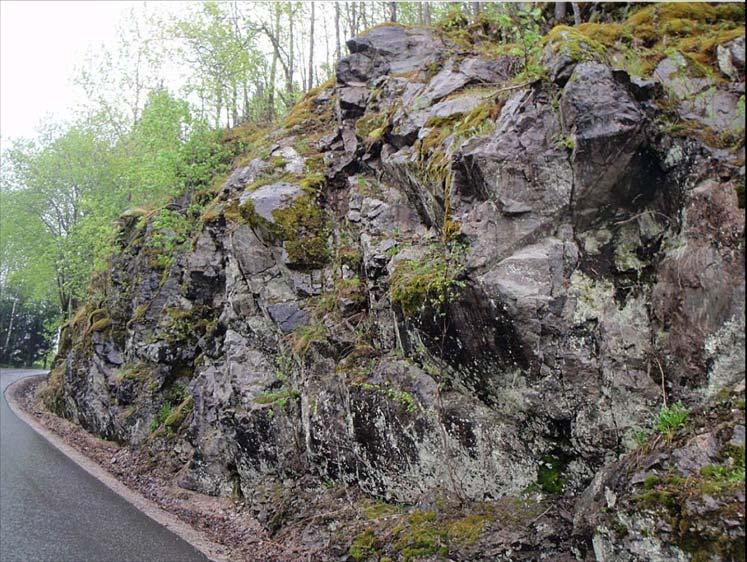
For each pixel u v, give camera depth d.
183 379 13.11
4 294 39.00
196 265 12.42
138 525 9.26
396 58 10.34
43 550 8.30
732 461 4.09
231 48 16.27
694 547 3.94
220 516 9.25
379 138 8.90
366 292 8.30
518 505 5.68
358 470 7.35
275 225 9.39
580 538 5.07
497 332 5.64
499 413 6.05
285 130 12.05
